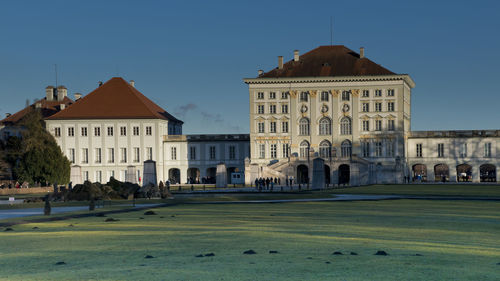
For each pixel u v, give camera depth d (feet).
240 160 435.53
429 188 285.43
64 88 473.26
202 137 436.76
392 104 403.13
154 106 457.68
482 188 282.36
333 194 224.33
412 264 60.03
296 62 426.92
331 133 409.69
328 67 416.26
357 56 423.23
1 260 65.98
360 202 174.50
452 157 410.52
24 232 95.91
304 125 414.00
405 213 129.39
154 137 423.64
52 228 102.17
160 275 55.01
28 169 341.62
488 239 81.10
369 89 405.39
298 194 224.74
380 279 52.37
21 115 448.65
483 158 406.62
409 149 416.67
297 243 77.00
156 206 166.81
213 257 65.26
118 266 60.39
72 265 61.72
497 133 404.57
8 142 372.99
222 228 97.30
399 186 321.32
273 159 417.28
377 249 71.05
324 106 410.52
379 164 404.16
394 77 399.44
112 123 425.28
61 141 426.92
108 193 210.79
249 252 68.03
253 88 418.51
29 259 66.44
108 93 439.22
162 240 81.61
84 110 428.97
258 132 418.92
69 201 196.24
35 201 196.13
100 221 115.44
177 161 437.17
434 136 412.16
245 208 151.43
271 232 90.43
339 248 72.08
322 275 54.29
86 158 426.51
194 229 96.12
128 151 424.05
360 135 406.41
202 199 196.65
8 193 283.38
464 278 52.70
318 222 107.55
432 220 111.04
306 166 412.16
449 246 73.67
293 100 414.00
